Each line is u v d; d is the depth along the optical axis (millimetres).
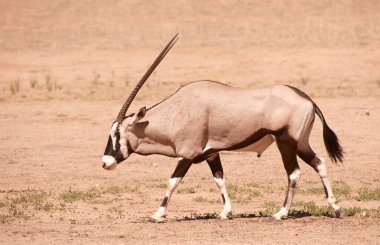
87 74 105938
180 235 30719
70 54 124000
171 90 91062
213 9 167500
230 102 33094
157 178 48000
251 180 46969
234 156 55469
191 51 124062
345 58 112000
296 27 148875
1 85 96938
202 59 116000
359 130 64375
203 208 38531
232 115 32938
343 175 48156
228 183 45906
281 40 132750
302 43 128250
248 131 32969
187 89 33625
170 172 50000
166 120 33625
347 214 34656
